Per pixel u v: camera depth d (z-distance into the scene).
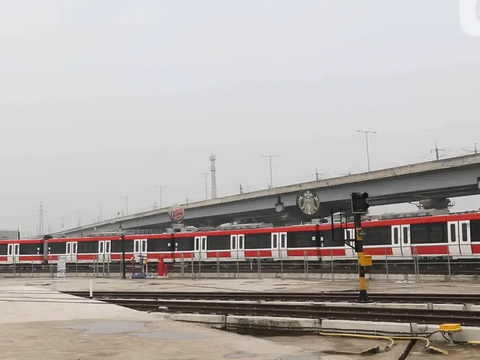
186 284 38.19
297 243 46.56
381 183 67.50
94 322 17.03
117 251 58.03
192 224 120.94
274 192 84.81
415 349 13.06
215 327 17.91
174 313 19.38
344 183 71.12
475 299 20.95
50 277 52.97
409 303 20.08
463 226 36.78
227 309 20.42
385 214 43.06
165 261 55.09
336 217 55.62
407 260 42.28
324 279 39.12
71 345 12.62
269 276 42.91
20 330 15.24
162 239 55.69
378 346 13.11
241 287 33.72
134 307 22.84
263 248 48.66
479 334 13.35
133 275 47.47
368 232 42.06
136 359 10.89
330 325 15.93
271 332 16.64
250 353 11.54
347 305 20.08
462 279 33.81
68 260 60.56
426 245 38.56
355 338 14.99
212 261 52.97
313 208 63.25
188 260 53.75
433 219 38.44
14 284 41.12
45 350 11.93
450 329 13.37
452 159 56.94
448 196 70.25
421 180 62.12
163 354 11.43
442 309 18.83
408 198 72.19
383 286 31.12
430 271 38.44
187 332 14.73
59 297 25.56
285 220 103.81
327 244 44.75
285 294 25.98
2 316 18.55
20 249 62.72
